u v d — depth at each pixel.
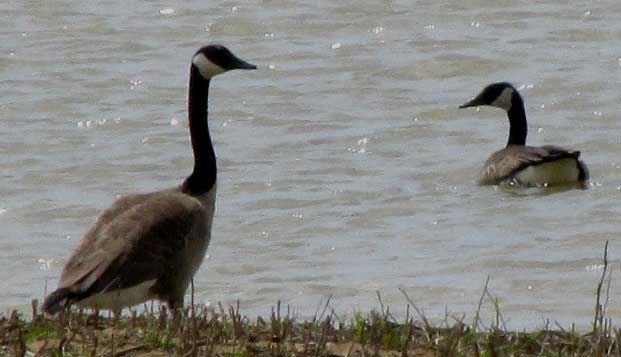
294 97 23.94
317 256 15.24
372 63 26.00
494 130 21.91
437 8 30.00
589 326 11.78
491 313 12.54
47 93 24.23
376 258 15.09
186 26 29.16
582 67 25.12
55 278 14.33
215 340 8.96
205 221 10.98
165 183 18.89
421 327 9.89
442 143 21.16
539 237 15.77
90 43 27.89
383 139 21.20
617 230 15.97
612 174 19.31
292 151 20.59
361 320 9.72
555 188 18.50
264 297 13.50
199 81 11.96
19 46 27.67
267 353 8.69
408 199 17.83
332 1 30.69
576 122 22.16
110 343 8.92
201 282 14.18
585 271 14.21
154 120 22.45
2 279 14.28
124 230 10.29
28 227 16.62
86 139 21.33
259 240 15.98
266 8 30.38
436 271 14.40
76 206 17.56
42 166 19.75
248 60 26.61
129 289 10.08
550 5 29.92
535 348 9.20
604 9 29.38
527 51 26.44
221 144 21.06
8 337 9.11
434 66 25.70
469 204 17.61
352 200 17.81
